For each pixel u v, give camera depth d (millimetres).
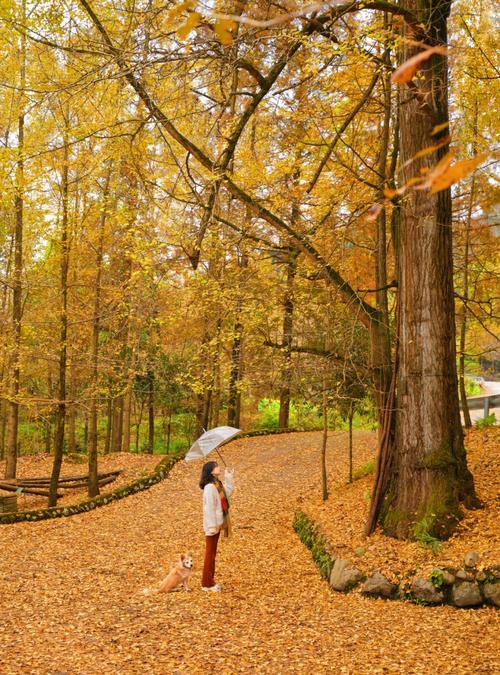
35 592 7824
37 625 6441
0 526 12633
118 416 25562
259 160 10922
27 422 27703
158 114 8008
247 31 7293
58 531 12195
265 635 6203
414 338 9344
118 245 13445
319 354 11891
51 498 14734
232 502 14570
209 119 9844
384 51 9375
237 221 12094
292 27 7734
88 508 14273
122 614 6801
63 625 6438
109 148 10414
